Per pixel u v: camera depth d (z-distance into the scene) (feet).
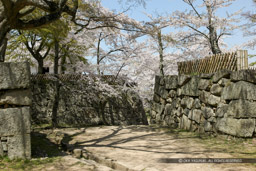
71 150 16.90
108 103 36.99
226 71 19.08
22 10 17.79
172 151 15.76
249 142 16.83
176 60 43.32
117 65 38.17
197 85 23.49
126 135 22.81
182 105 26.37
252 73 17.69
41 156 15.23
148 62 43.16
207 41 42.80
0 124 13.62
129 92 38.99
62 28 26.14
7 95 13.76
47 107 34.83
